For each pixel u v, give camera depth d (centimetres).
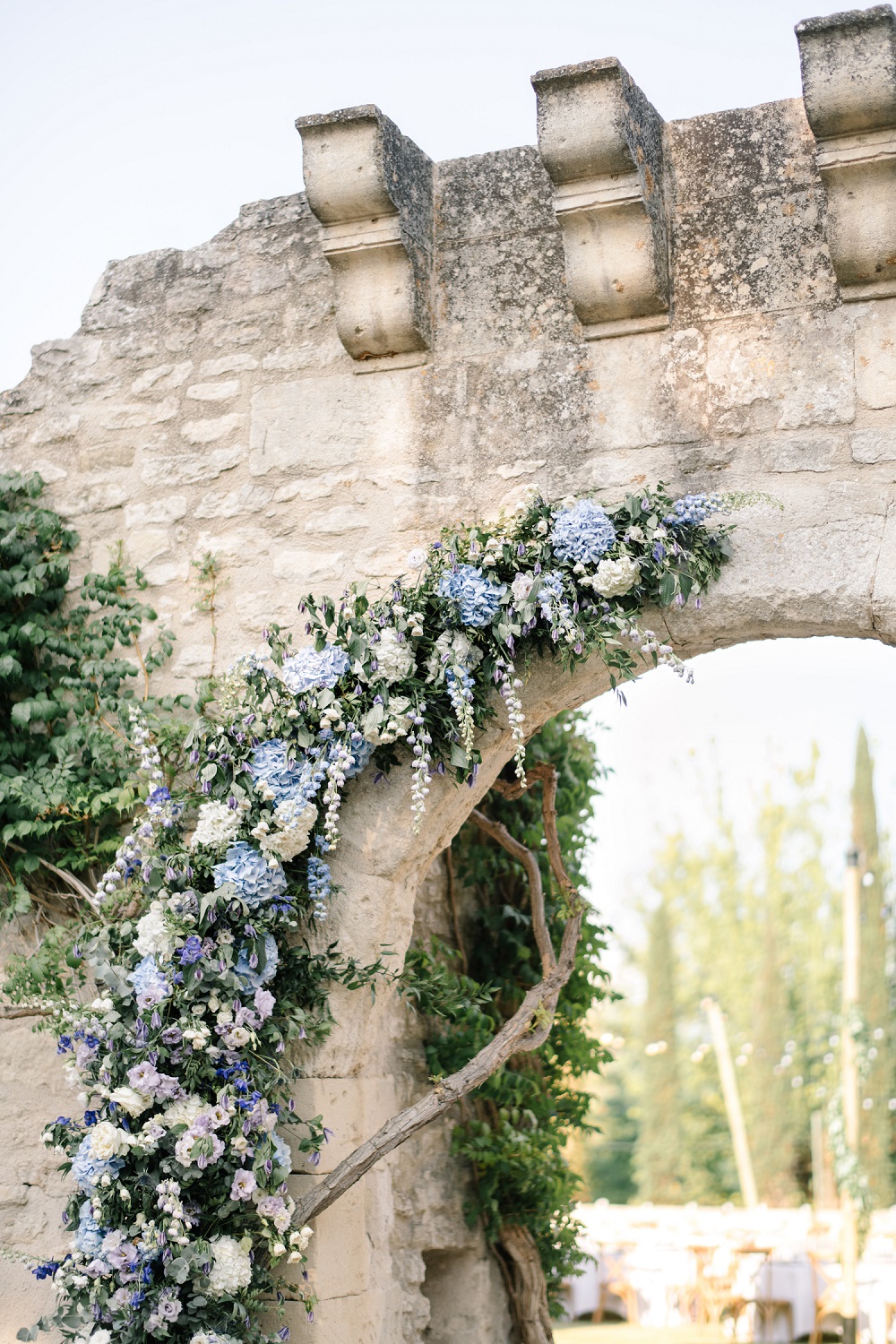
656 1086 1461
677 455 337
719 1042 1168
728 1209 1002
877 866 1292
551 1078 478
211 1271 299
